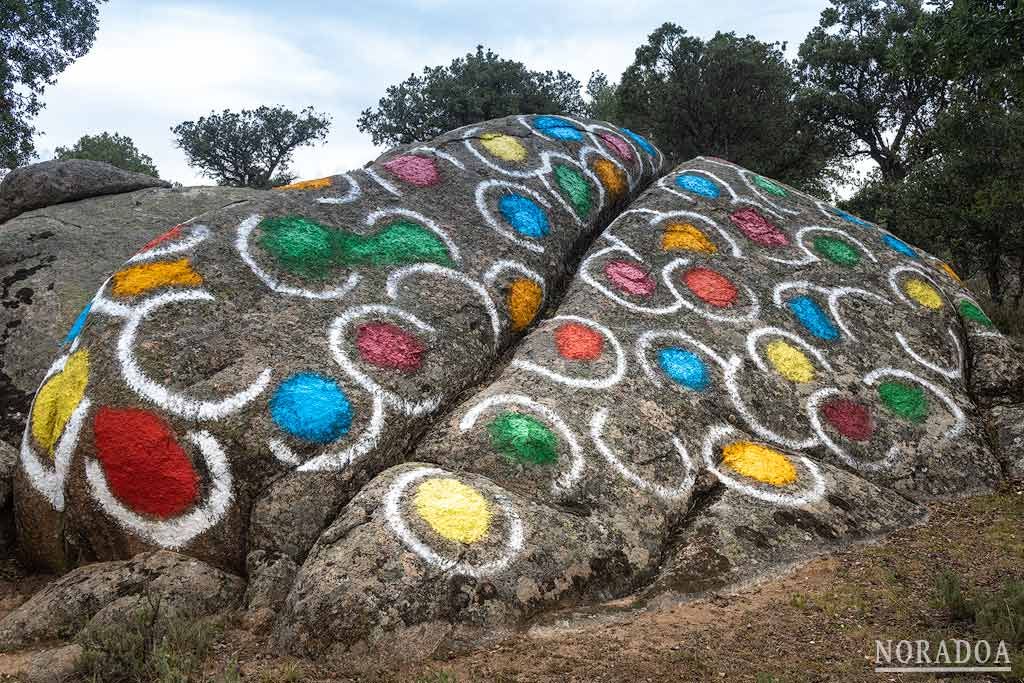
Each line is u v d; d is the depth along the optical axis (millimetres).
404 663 4418
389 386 6266
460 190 8531
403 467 5664
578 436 6227
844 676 4199
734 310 7992
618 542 5578
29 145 21781
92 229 9438
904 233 15695
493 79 29641
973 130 13805
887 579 5340
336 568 4750
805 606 5027
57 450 5812
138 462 5570
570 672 4301
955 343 8578
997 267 13969
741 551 5578
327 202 7648
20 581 5914
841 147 25469
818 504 6133
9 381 7805
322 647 4473
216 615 5035
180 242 6738
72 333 6727
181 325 6082
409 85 30922
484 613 4723
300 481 5594
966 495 6922
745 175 10594
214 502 5520
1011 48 7203
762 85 20250
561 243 8719
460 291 7305
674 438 6543
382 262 7195
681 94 20109
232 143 37188
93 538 5703
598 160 10242
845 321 8266
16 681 4379
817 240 9344
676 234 8836
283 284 6617
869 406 7461
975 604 4711
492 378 7039
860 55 24000
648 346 7332
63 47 22188
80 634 4656
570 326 7332
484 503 5324
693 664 4371
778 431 7023
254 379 5879
